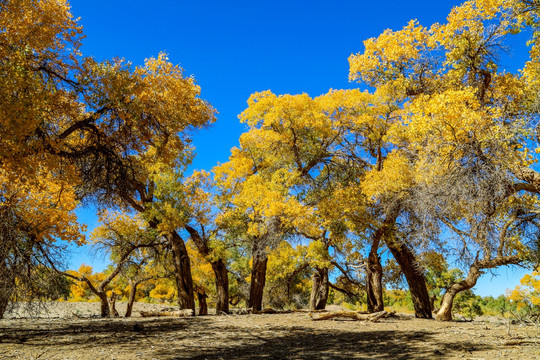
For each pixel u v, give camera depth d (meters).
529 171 9.07
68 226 9.98
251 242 21.06
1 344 7.74
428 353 7.33
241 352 7.77
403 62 14.06
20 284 10.05
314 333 10.75
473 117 8.93
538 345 7.52
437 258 13.94
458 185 9.03
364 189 14.75
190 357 7.09
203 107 12.46
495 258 12.95
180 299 18.20
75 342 8.36
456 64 12.07
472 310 22.97
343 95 18.02
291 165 19.47
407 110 13.75
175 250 18.80
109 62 9.01
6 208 9.18
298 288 28.95
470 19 11.76
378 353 7.64
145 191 18.28
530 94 11.17
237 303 31.25
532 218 10.36
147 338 9.25
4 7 7.76
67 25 9.20
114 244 20.42
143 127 10.84
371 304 16.83
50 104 8.90
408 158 14.07
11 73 6.99
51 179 9.83
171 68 11.04
